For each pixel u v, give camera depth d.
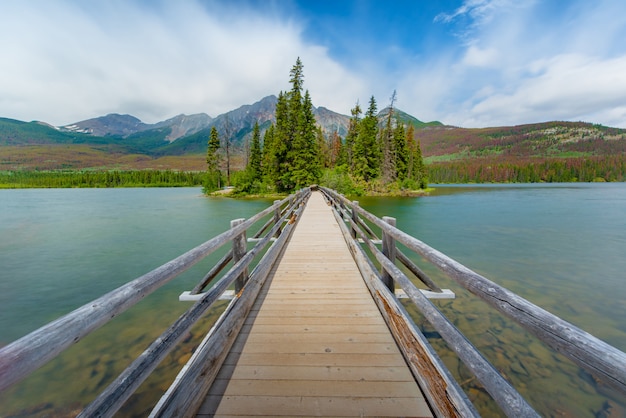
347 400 1.66
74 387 3.34
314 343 2.25
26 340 0.70
